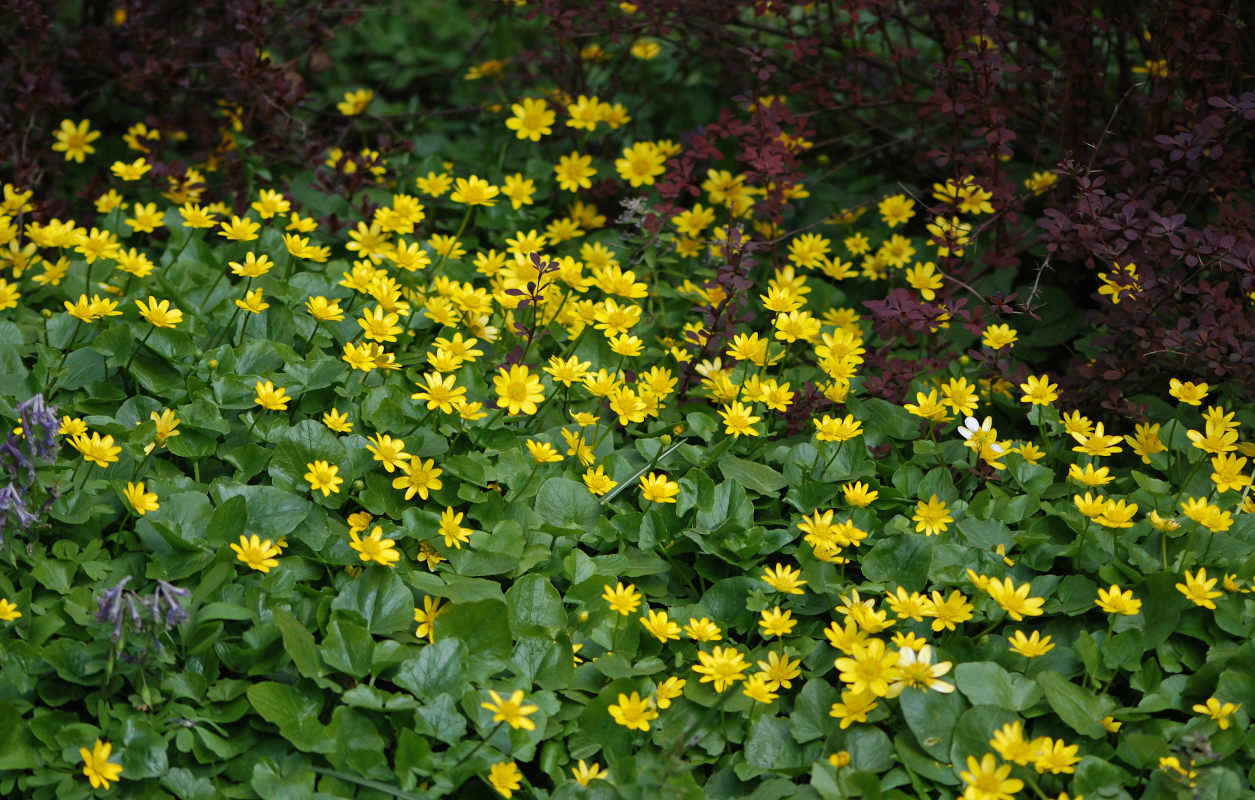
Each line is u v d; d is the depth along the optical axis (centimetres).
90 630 169
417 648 172
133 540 174
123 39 229
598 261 207
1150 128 206
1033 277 217
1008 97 212
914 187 223
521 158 229
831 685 175
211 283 202
